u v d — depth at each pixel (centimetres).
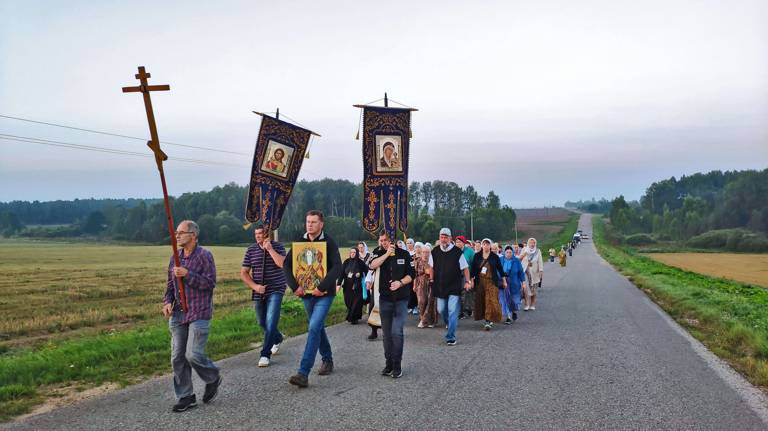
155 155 566
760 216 11844
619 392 633
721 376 713
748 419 537
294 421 530
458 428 510
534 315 1360
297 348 916
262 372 739
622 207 18250
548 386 661
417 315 1398
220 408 575
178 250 573
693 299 1600
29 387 654
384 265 723
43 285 2870
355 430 504
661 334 1057
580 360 813
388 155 874
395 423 523
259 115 941
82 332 1478
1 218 15962
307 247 688
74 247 9506
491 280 1120
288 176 974
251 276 827
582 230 16175
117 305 2036
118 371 754
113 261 5469
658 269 3669
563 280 2670
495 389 647
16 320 1614
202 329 575
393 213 871
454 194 14750
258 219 945
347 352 880
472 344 952
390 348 716
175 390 576
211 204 12350
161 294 2486
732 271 5472
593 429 509
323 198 12738
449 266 959
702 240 11581
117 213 14962
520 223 19338
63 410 573
